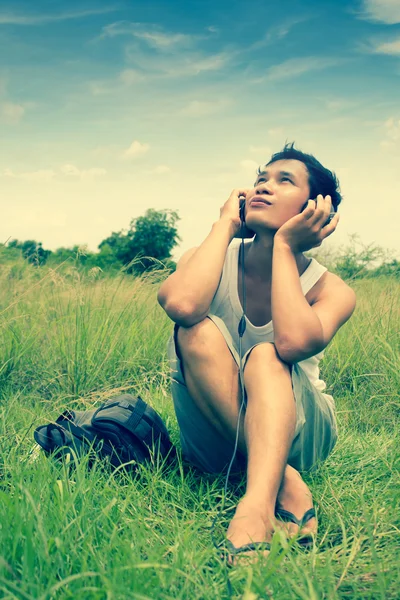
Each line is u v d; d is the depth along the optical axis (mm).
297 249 2654
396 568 1883
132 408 2807
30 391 4285
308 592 1654
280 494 2375
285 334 2426
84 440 2686
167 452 2836
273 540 1819
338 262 6703
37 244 5910
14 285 5430
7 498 1950
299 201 2705
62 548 1729
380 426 3953
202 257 2629
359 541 1979
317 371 2855
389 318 5180
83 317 4762
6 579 1633
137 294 5461
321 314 2623
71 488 2270
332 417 2852
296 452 2586
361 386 4520
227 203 2883
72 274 5242
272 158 2844
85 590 1587
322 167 2771
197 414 2697
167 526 2174
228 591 1664
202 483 2684
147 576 1701
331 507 2432
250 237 2867
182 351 2557
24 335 4758
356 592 1747
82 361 4379
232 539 2018
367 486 2678
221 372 2492
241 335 2701
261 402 2303
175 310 2512
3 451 2811
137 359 4734
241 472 2812
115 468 2666
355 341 4973
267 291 2779
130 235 27625
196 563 1812
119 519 2123
